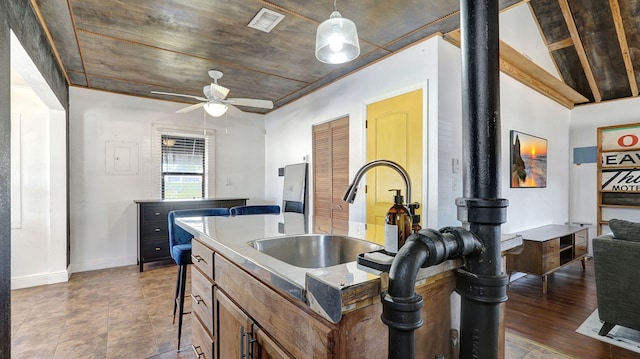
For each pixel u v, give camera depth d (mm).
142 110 4668
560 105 5059
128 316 2771
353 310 775
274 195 5484
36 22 2459
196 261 1819
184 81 4035
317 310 788
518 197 3957
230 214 2818
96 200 4332
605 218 5062
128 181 4559
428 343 1001
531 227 4219
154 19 2547
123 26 2652
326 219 2316
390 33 2832
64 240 3803
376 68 3418
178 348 2232
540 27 4375
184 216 2576
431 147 2838
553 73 4777
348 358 785
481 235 913
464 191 958
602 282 2426
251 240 1473
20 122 3646
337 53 2234
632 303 2289
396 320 744
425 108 2896
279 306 981
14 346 2268
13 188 3592
